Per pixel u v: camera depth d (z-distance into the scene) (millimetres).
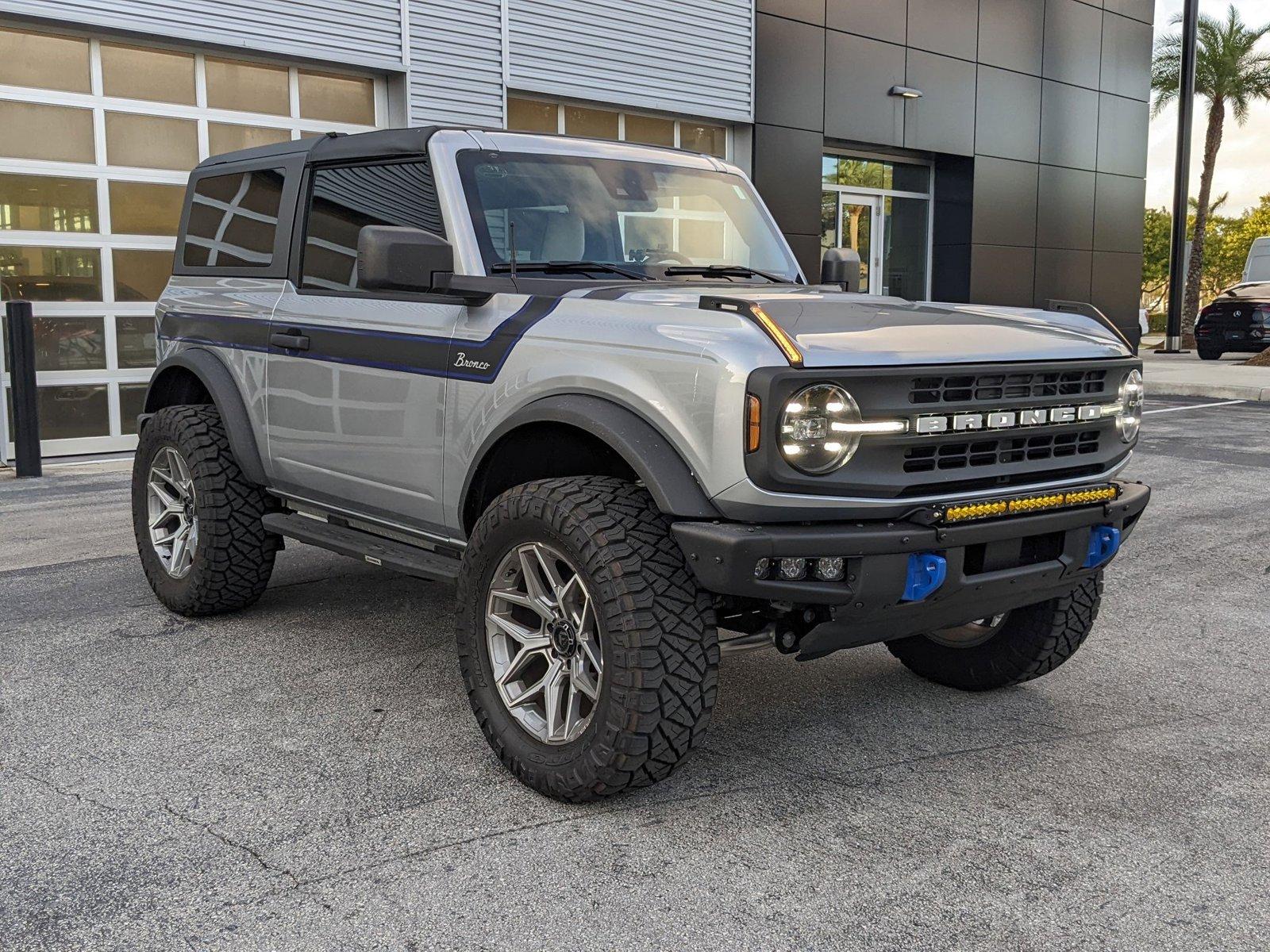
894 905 2549
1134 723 3697
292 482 4336
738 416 2727
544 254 3734
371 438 3879
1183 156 24359
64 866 2693
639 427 2938
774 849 2812
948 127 16688
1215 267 68000
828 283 4484
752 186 4562
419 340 3646
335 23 10086
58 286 8984
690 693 2898
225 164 4941
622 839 2859
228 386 4570
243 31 9500
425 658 4281
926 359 2889
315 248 4262
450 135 3846
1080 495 3172
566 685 3168
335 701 3828
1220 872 2709
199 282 4918
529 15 11547
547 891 2600
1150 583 5512
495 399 3336
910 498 2887
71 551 5973
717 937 2414
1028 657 3744
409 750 3428
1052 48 18172
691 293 3416
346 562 5832
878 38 15430
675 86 13039
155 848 2789
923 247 17672
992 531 2963
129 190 9266
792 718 3729
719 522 2828
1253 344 20984
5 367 8727
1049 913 2520
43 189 8828
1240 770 3320
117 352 9336
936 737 3564
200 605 4656
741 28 13664
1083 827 2945
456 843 2830
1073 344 3266
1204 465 9055
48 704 3771
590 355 3096
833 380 2738
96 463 8836
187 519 4750
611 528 2920
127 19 8859
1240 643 4566
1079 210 19188
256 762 3316
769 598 2787
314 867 2703
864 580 2814
